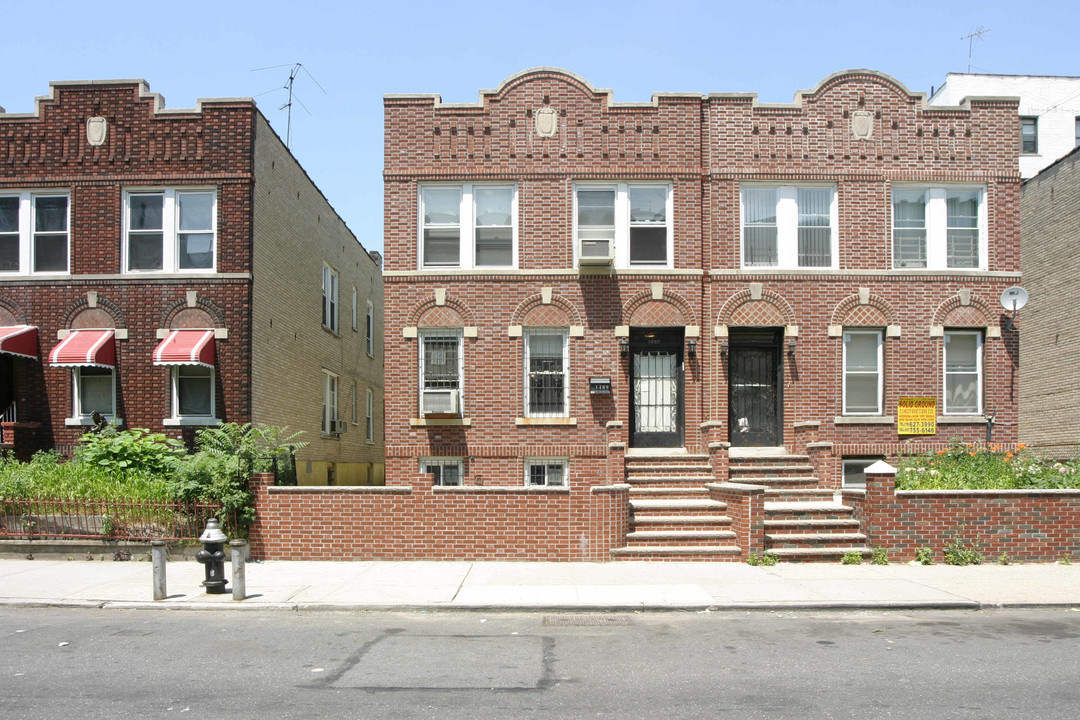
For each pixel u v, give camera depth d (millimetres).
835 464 17688
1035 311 24547
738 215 17906
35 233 18141
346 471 25797
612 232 17938
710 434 16375
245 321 17734
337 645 8977
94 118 18062
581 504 13812
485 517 13867
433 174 17766
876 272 17906
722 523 14195
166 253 17984
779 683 7516
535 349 17797
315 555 13984
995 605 10812
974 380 18234
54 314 17844
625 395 17547
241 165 17922
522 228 17750
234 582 11094
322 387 24141
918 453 17609
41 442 17703
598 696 7152
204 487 14031
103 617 10438
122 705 6922
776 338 18078
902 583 12016
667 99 17969
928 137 18188
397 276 17672
